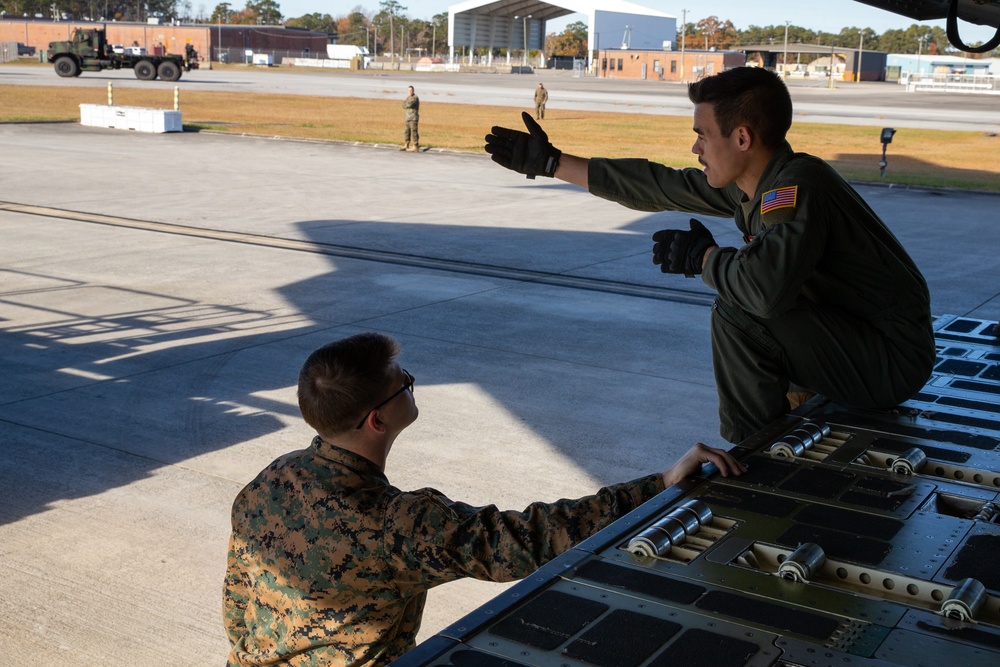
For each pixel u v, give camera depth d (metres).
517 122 36.75
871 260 2.76
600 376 7.64
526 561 1.98
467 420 6.57
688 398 7.16
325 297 10.03
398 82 73.56
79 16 164.75
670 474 2.40
